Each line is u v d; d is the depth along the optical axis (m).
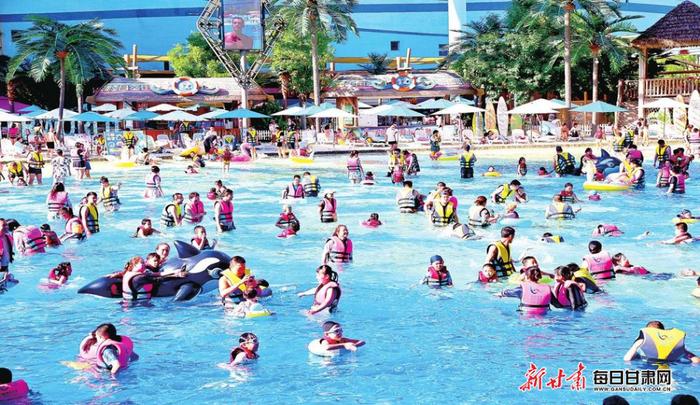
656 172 32.12
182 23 76.62
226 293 13.27
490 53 57.62
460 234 18.94
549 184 29.25
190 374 10.40
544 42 55.31
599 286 14.20
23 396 9.75
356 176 30.17
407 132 50.69
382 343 11.48
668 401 9.25
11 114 44.12
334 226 20.86
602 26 52.88
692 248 17.48
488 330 11.96
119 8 76.31
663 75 60.28
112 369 10.48
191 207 21.52
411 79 58.12
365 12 79.00
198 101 54.59
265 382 10.09
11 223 18.16
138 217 22.86
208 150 41.94
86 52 48.38
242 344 10.87
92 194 20.22
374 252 17.58
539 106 47.94
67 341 11.82
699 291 13.39
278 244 18.70
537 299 12.80
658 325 10.65
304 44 58.53
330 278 13.17
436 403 9.39
